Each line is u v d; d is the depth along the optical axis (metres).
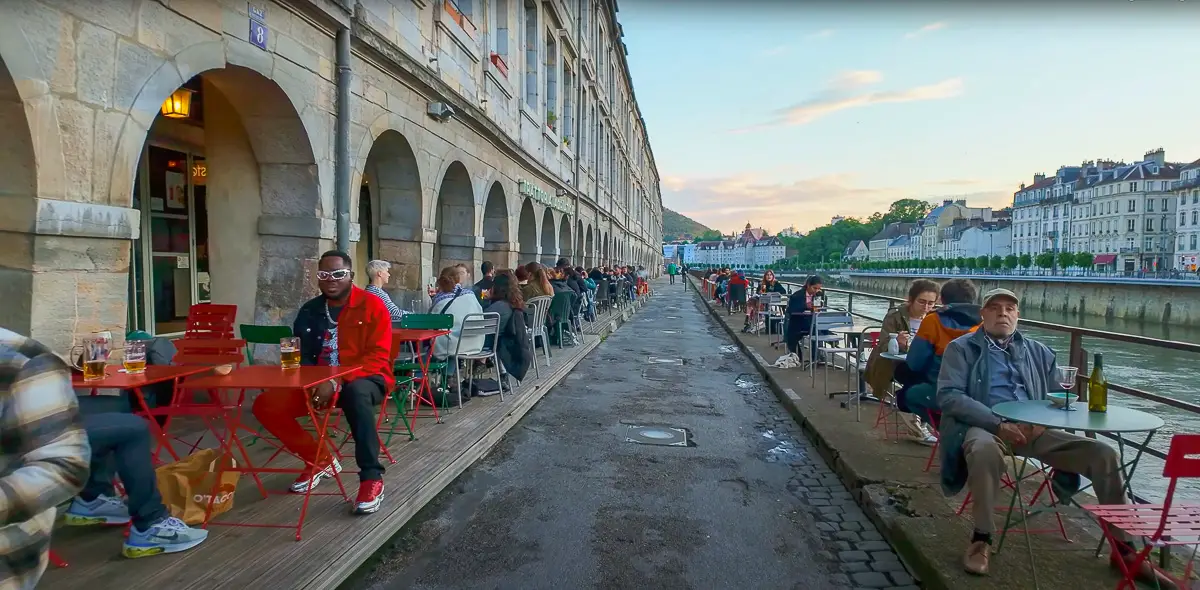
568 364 10.39
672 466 5.56
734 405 8.13
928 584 3.46
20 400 1.75
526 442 6.24
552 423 7.02
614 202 38.22
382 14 8.15
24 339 1.85
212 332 5.04
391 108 8.57
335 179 7.23
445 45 10.48
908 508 4.26
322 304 4.71
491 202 14.84
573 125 23.94
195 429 5.78
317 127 6.80
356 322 4.29
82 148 3.96
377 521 3.87
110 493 3.81
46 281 3.75
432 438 5.74
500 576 3.55
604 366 11.16
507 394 7.72
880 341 6.16
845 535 4.19
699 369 11.05
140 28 4.39
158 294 7.06
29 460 1.75
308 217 6.82
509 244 15.15
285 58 6.20
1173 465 2.66
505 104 14.59
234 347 4.33
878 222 192.12
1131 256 98.00
